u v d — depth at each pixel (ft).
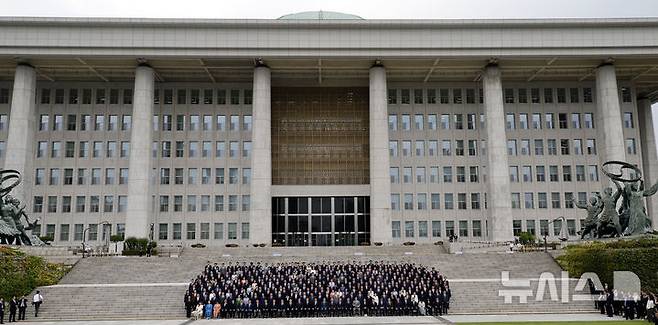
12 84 214.69
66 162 209.97
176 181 211.41
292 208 213.05
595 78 213.05
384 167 190.19
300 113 219.82
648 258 111.75
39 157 209.97
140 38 188.14
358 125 219.41
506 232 185.16
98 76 209.26
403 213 211.20
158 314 102.42
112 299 108.47
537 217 212.23
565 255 130.41
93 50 187.52
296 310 99.45
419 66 201.67
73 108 213.25
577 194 214.90
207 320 95.76
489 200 190.29
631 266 111.96
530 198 213.66
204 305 99.76
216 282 107.96
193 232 208.33
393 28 191.21
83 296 110.01
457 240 189.16
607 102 194.80
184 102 216.13
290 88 221.25
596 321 88.84
